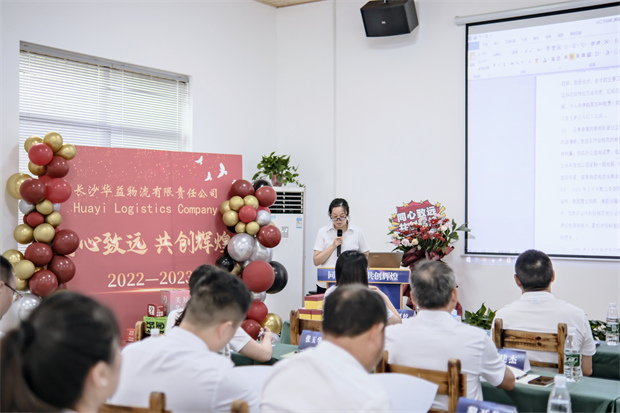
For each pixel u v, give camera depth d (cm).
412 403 180
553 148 522
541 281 270
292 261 591
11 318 366
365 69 607
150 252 434
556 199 521
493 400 224
